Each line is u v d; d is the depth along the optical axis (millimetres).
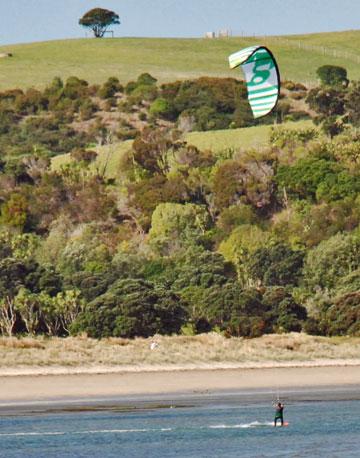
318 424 160125
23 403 180625
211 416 167125
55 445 142000
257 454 137375
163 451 139000
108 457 134500
